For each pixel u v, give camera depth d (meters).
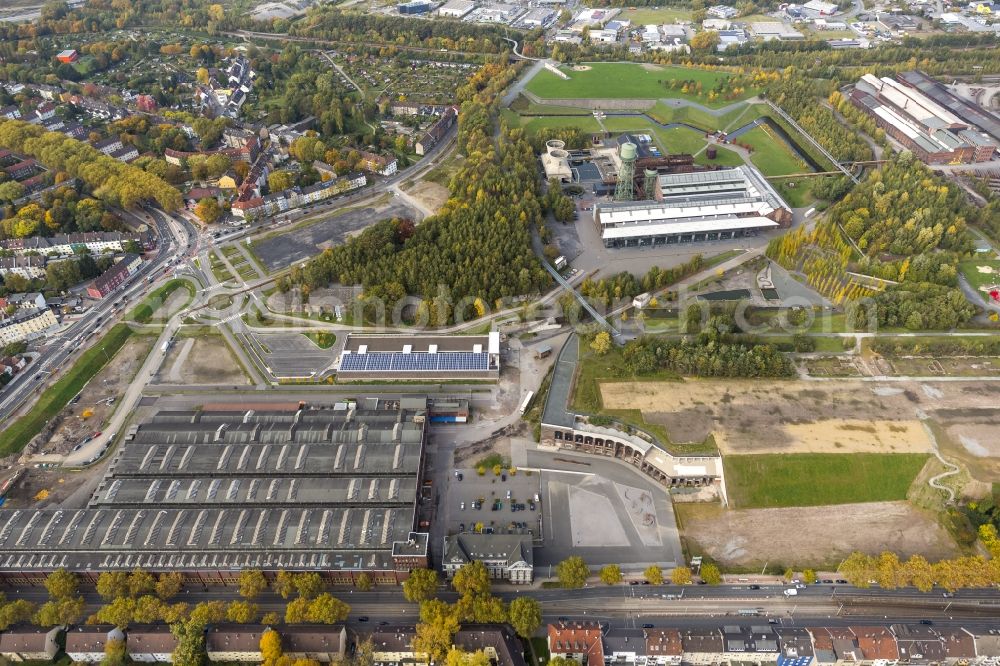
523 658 198.88
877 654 194.25
